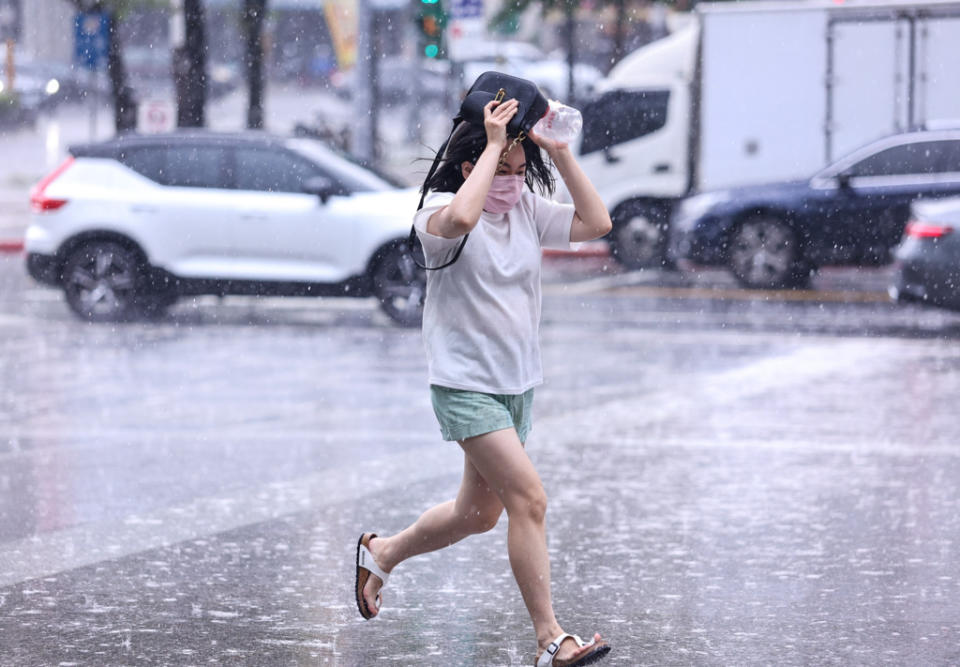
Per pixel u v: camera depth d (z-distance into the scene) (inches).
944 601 621.9
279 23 6476.4
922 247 1574.8
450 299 510.0
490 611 609.3
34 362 1354.6
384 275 1643.7
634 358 1381.6
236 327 1635.1
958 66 2138.3
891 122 2161.7
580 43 4798.2
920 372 1295.5
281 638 569.9
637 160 2260.1
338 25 4749.0
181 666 534.9
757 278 2034.9
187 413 1090.1
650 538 730.8
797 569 673.6
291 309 1822.1
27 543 719.1
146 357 1391.5
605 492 832.9
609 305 1865.2
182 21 2517.2
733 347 1462.8
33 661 540.1
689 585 647.8
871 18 2155.5
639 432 1017.5
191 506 798.5
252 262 1654.8
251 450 953.5
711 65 2208.4
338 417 1074.1
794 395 1171.9
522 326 514.0
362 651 553.9
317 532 741.9
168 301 1724.9
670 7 3120.1
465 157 514.3
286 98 5984.3
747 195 2034.9
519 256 513.3
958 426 1037.2
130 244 1663.4
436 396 514.6
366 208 1638.8
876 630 581.0
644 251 2262.6
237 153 1669.5
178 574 663.8
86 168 1681.8
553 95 3988.7
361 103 2915.8
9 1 6382.9
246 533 739.4
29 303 1847.9
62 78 5280.5
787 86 2187.5
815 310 1811.0
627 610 609.6
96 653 550.3
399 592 639.1
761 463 913.5
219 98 5743.1
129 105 2773.1
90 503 805.2
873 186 2007.9
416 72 4404.5
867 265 2021.4
